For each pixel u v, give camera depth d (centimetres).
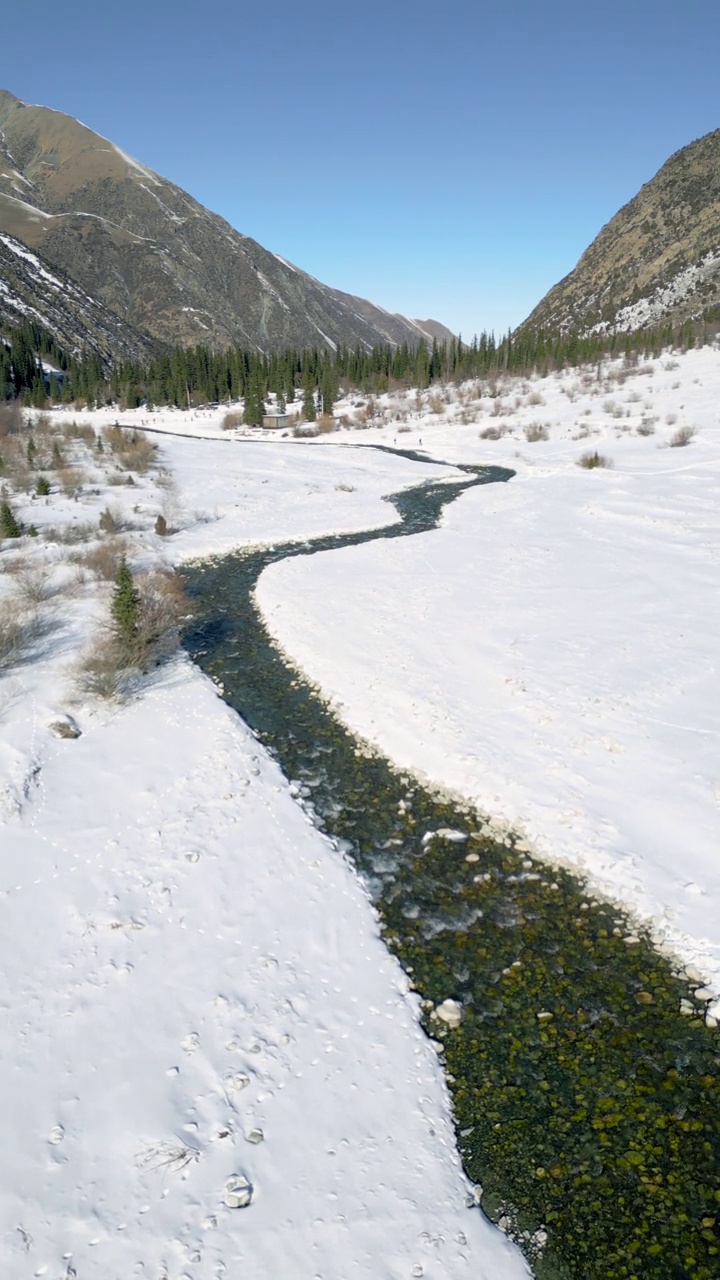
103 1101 785
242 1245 654
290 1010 910
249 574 2786
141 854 1186
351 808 1336
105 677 1717
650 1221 686
